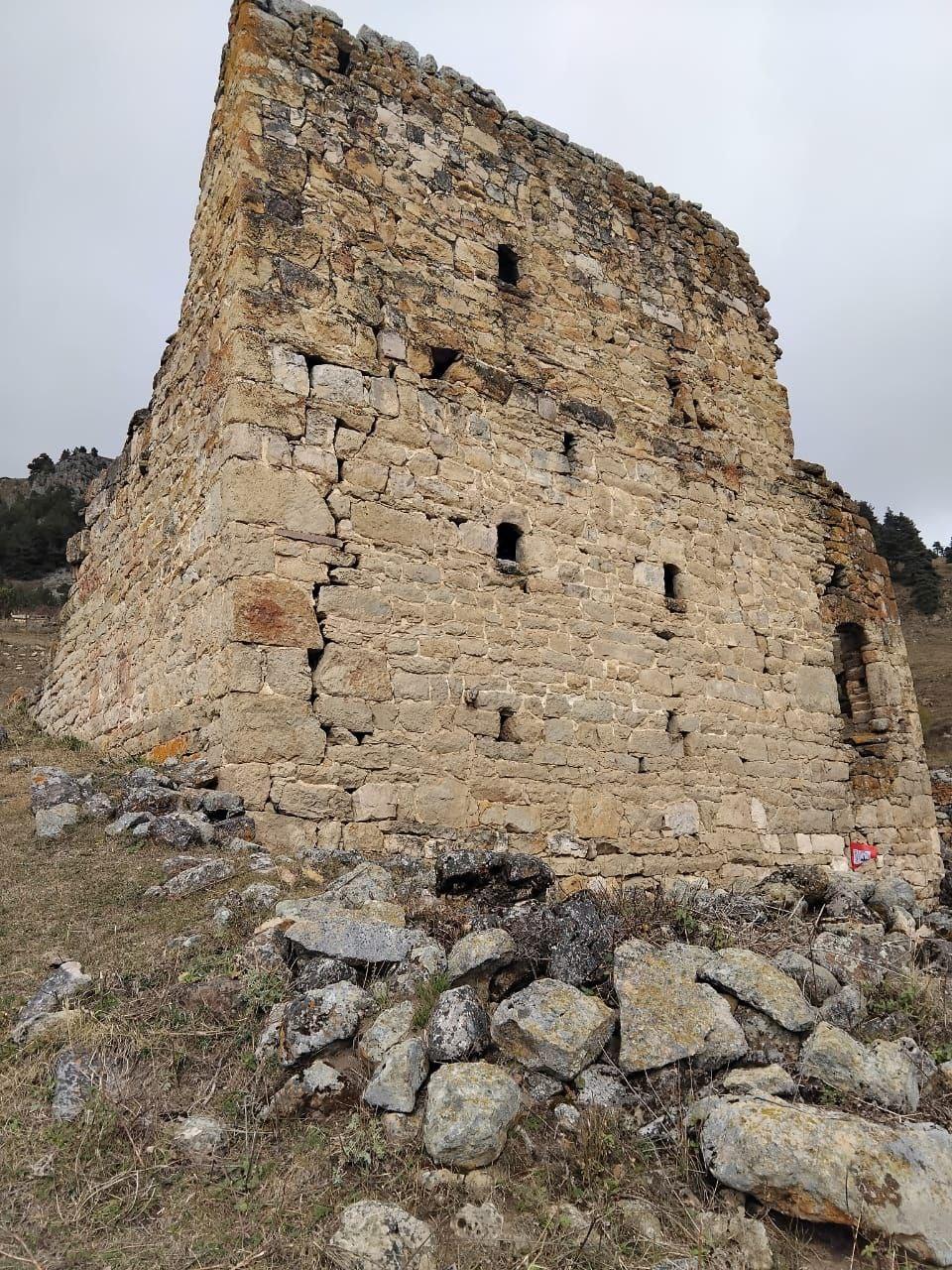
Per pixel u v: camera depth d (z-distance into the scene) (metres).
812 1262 3.35
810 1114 3.69
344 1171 3.51
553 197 10.52
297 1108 3.78
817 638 11.93
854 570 12.76
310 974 4.41
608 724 9.25
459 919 5.36
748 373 12.18
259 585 7.19
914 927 6.83
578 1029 4.15
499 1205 3.43
